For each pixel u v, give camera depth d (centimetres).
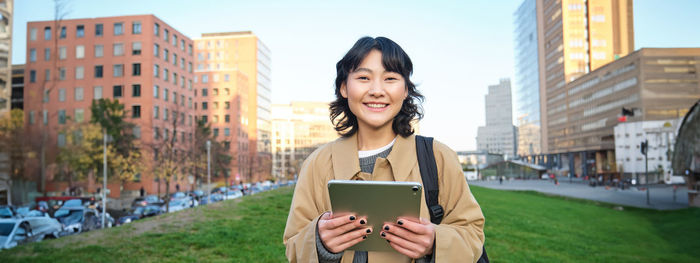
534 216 1877
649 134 6041
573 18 9356
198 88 7812
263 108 9506
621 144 6372
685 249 1304
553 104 10019
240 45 9162
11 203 3144
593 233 1534
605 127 7638
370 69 149
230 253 787
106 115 3916
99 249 767
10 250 748
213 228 1007
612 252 1150
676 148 2878
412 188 114
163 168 3316
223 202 1617
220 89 7794
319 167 158
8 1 3406
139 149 3894
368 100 149
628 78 7000
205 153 4691
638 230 1730
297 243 135
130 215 2350
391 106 150
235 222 1117
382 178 147
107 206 3344
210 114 7738
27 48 4606
